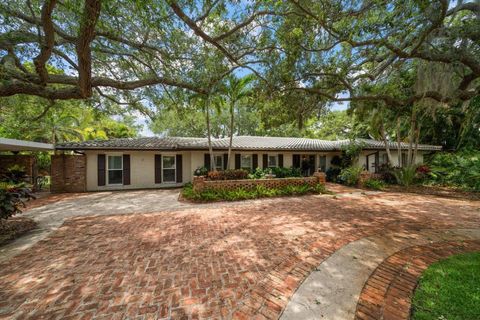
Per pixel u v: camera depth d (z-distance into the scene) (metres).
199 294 2.88
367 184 12.81
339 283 3.10
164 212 7.33
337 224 5.86
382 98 6.22
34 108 11.29
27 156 11.86
